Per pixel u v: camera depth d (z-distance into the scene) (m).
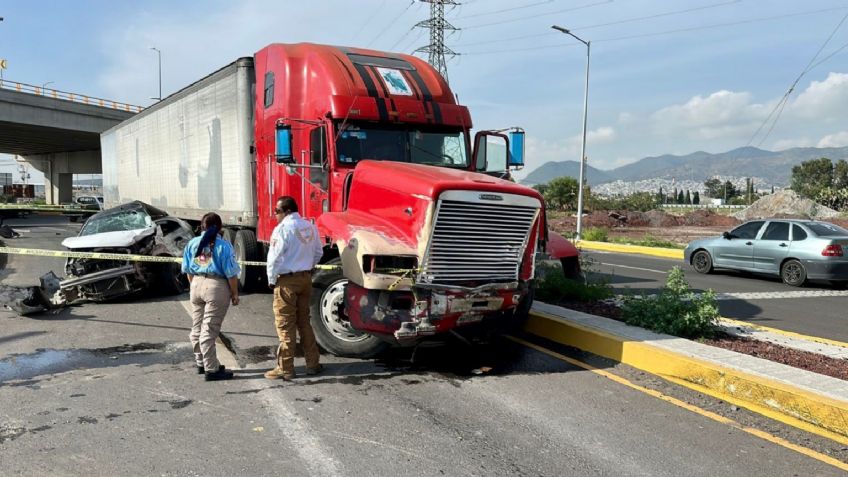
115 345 7.35
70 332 8.02
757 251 14.58
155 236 10.80
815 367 6.06
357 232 6.25
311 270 6.18
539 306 8.70
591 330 7.24
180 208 15.05
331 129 7.92
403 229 6.25
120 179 22.33
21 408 5.13
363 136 8.10
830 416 4.89
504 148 9.08
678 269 7.95
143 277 10.38
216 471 4.00
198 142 13.47
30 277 13.65
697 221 43.12
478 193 6.10
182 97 14.46
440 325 6.12
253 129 10.98
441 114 8.57
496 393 5.69
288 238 5.93
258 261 11.30
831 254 13.04
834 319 9.61
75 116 48.22
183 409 5.16
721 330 7.42
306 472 4.01
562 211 63.12
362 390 5.74
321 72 8.43
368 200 6.85
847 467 4.23
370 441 4.53
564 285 9.27
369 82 8.29
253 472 3.99
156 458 4.18
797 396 5.13
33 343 7.41
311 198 8.48
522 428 4.84
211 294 5.89
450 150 8.63
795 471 4.16
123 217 11.49
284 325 6.02
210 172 12.81
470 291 6.07
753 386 5.46
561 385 5.95
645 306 7.54
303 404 5.32
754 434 4.79
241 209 11.24
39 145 62.00
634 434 4.74
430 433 4.70
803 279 13.44
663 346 6.59
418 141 8.41
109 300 10.45
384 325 6.07
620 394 5.69
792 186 89.00
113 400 5.36
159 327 8.38
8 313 9.28
